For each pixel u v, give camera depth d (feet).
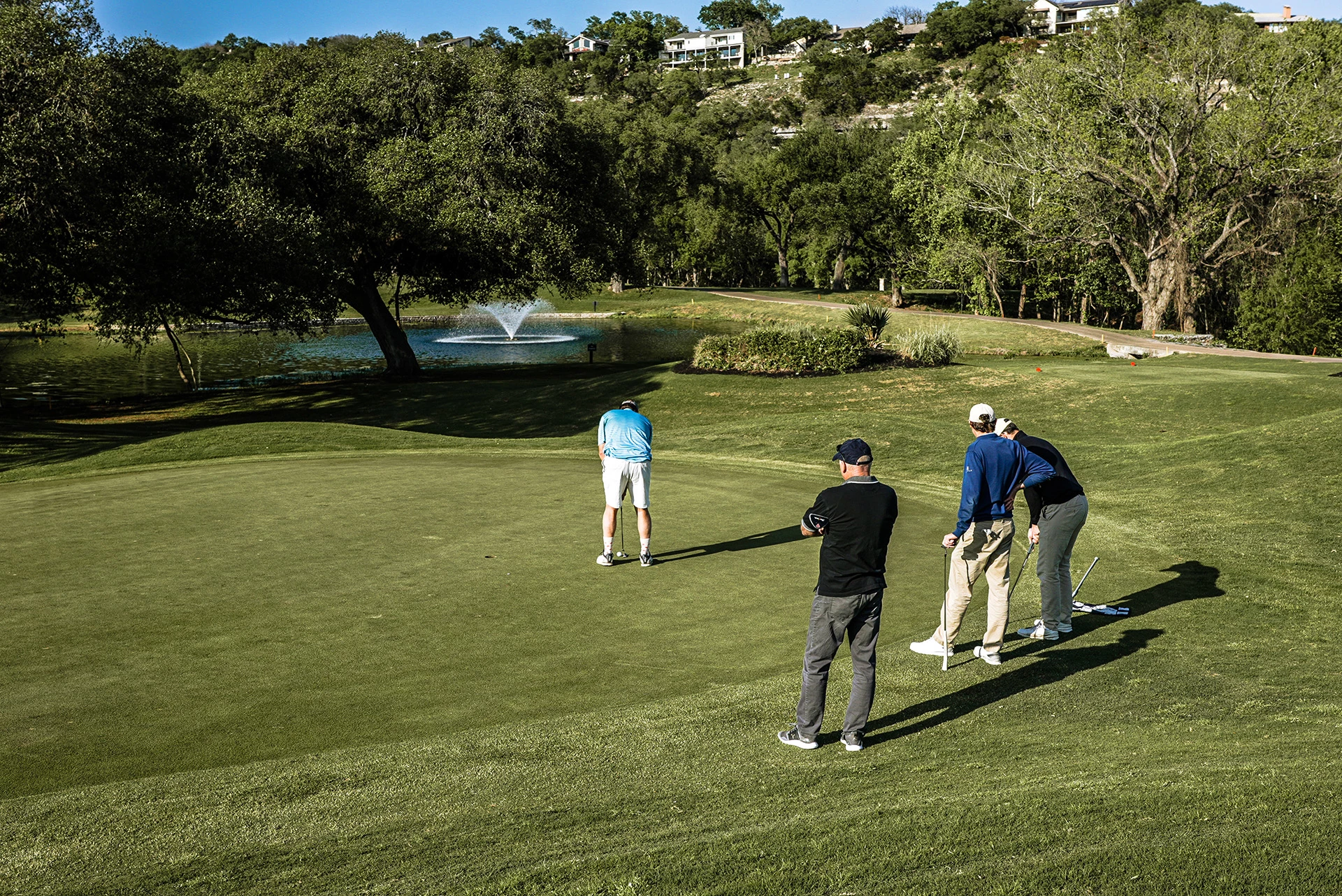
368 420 86.79
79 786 14.51
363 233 101.19
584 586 25.72
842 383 83.66
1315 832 10.78
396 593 24.94
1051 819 11.71
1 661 19.89
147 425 82.69
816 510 15.94
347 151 101.30
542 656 20.47
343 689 18.49
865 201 223.10
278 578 26.25
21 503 37.32
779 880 10.62
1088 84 152.97
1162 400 72.59
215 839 12.74
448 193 101.30
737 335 92.73
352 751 15.62
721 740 16.24
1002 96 187.32
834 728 16.85
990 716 17.25
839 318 191.93
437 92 104.99
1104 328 155.33
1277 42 139.95
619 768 15.06
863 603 15.70
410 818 13.29
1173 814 11.62
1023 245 176.65
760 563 28.25
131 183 79.97
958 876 10.37
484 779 14.61
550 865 11.40
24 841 12.69
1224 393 72.43
